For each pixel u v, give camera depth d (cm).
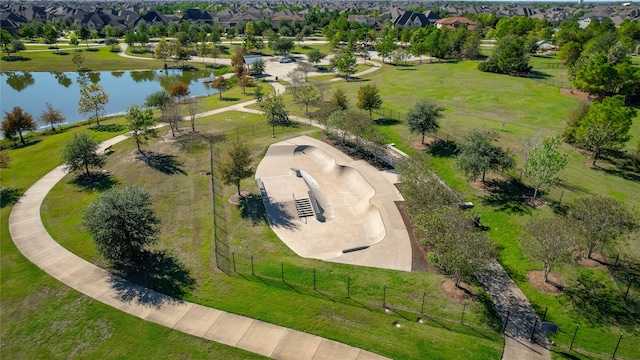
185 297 3114
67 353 2658
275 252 3688
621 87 7412
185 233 3925
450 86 8975
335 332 2772
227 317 2917
